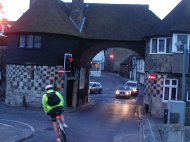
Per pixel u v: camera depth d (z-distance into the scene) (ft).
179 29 94.73
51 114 41.70
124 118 96.53
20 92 109.91
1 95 134.10
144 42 115.85
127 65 296.30
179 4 104.47
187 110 91.71
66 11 122.42
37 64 107.96
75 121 84.69
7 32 111.04
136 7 126.41
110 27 119.85
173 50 95.86
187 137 47.09
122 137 62.49
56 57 107.86
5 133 53.83
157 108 101.35
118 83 248.93
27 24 108.37
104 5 127.44
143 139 34.50
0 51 134.72
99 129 72.95
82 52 117.80
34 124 70.79
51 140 52.65
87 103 134.10
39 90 107.76
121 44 117.80
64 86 103.14
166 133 46.80
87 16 123.54
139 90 199.00
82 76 126.31
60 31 107.76
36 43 108.37
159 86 101.14
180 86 96.73
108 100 153.69
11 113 91.15
